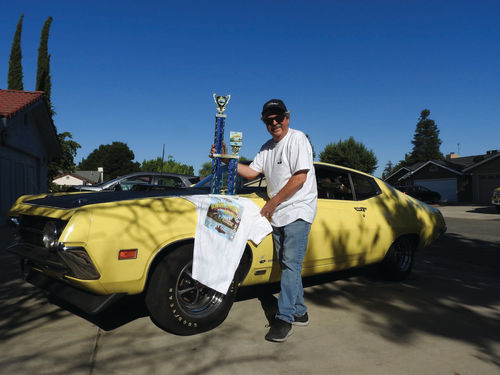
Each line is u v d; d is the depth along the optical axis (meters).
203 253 2.65
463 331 2.99
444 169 32.22
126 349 2.49
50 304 3.37
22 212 2.95
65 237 2.28
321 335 2.85
